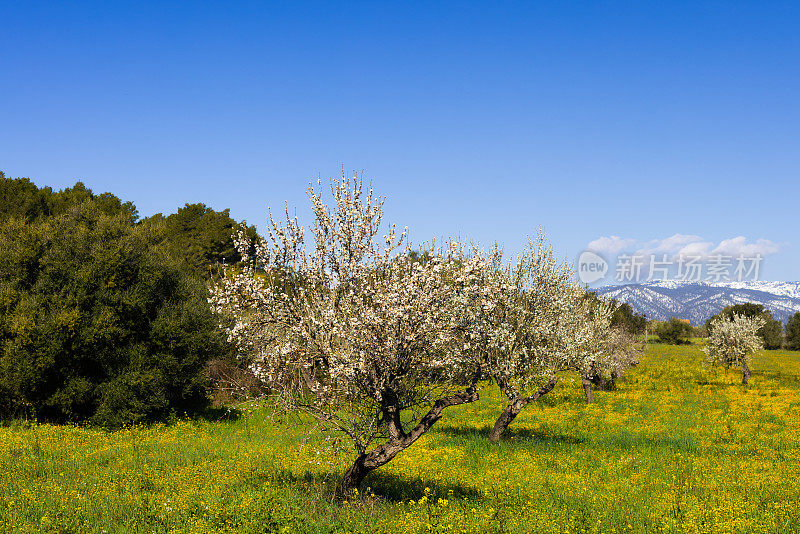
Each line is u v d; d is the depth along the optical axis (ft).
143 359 79.20
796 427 79.77
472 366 42.91
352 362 34.68
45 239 81.15
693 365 201.57
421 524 32.19
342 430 37.70
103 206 150.61
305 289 38.50
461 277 37.37
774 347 331.57
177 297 89.10
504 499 39.24
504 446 63.00
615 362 125.49
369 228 37.73
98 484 41.01
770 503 40.14
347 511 34.83
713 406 103.60
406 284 35.27
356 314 36.86
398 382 37.60
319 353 36.99
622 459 56.95
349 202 37.65
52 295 77.05
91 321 76.48
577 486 45.42
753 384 146.20
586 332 74.90
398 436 38.65
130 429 73.77
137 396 77.66
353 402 37.93
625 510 38.06
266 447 59.62
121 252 82.48
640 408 101.30
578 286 81.30
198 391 86.84
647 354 253.85
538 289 62.64
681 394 121.90
